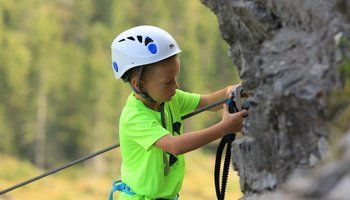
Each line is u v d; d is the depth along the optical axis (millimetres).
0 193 7504
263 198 4715
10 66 115625
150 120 6027
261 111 4629
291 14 4785
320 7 4383
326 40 4219
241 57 5562
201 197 102062
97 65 120875
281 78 4324
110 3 139000
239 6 5250
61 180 105125
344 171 2990
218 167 5957
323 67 4148
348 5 4035
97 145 114875
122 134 6203
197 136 5656
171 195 6219
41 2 135875
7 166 103500
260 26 5109
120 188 6309
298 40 4586
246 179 5062
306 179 3104
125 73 6133
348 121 3764
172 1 138625
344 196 2867
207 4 6074
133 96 6273
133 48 5988
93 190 103938
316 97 4055
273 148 4594
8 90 114562
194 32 137250
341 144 3324
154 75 5980
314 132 4141
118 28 133000
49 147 115062
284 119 4340
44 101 116500
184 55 126562
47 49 119938
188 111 6789
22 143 114250
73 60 119375
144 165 6117
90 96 116875
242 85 5406
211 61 139875
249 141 4902
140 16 139625
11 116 114812
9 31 119562
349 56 3992
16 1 128375
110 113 116125
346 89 3910
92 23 135875
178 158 6250
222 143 5891
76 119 116312
